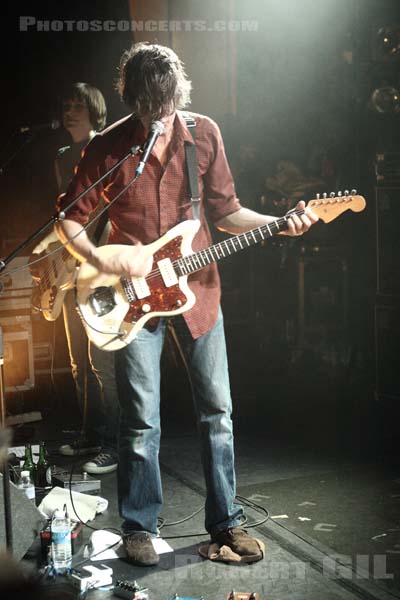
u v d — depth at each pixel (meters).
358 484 3.61
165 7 6.30
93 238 3.12
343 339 6.16
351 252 6.09
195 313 2.72
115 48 6.38
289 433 4.50
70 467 3.89
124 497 2.81
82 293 2.67
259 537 3.01
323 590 2.56
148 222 2.69
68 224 2.72
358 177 5.93
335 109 6.39
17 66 6.32
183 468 3.91
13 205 6.48
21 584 0.62
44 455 3.56
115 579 2.66
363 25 5.77
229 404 2.81
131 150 2.48
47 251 3.64
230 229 2.84
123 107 6.47
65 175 3.85
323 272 6.31
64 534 2.69
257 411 4.99
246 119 6.56
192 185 2.68
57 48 6.34
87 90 3.76
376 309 5.07
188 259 2.65
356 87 5.86
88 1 6.30
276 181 6.27
